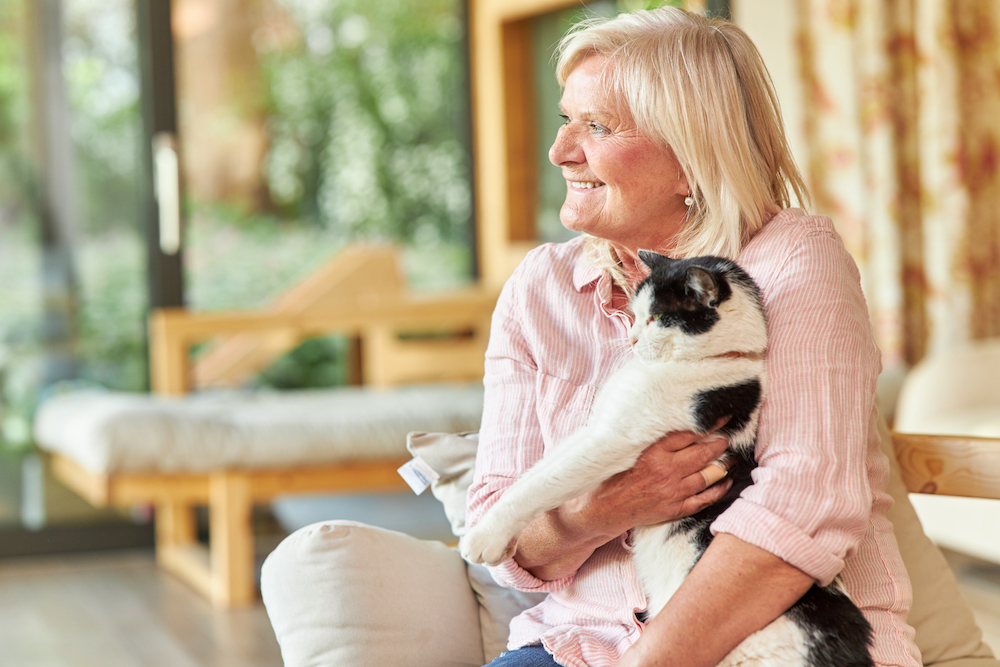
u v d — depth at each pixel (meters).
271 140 4.19
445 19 4.47
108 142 3.80
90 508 3.75
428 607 1.27
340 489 3.05
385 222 4.42
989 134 3.57
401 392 3.53
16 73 3.69
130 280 3.84
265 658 2.59
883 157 3.50
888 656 1.06
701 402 1.10
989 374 2.94
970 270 3.52
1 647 2.72
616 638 1.15
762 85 1.23
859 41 3.52
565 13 4.21
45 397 3.74
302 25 4.23
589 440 1.13
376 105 4.38
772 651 1.00
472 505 1.25
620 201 1.23
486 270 4.54
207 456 2.91
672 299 1.12
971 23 3.53
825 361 1.06
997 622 1.70
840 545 1.00
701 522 1.11
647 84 1.19
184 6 4.00
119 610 3.03
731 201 1.19
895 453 1.42
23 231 3.71
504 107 4.39
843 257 1.16
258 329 3.56
